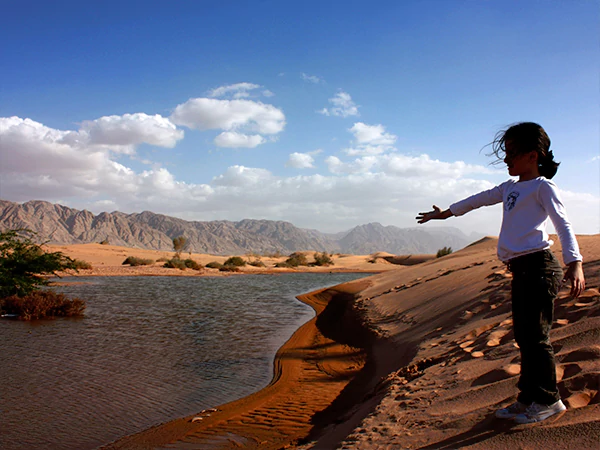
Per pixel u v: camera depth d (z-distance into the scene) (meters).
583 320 4.79
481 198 3.11
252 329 14.16
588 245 11.25
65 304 17.22
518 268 2.83
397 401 4.66
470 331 6.81
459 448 2.87
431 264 21.73
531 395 2.86
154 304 21.09
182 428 5.86
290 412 6.27
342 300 19.33
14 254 19.62
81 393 7.52
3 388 7.79
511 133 2.92
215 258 91.62
